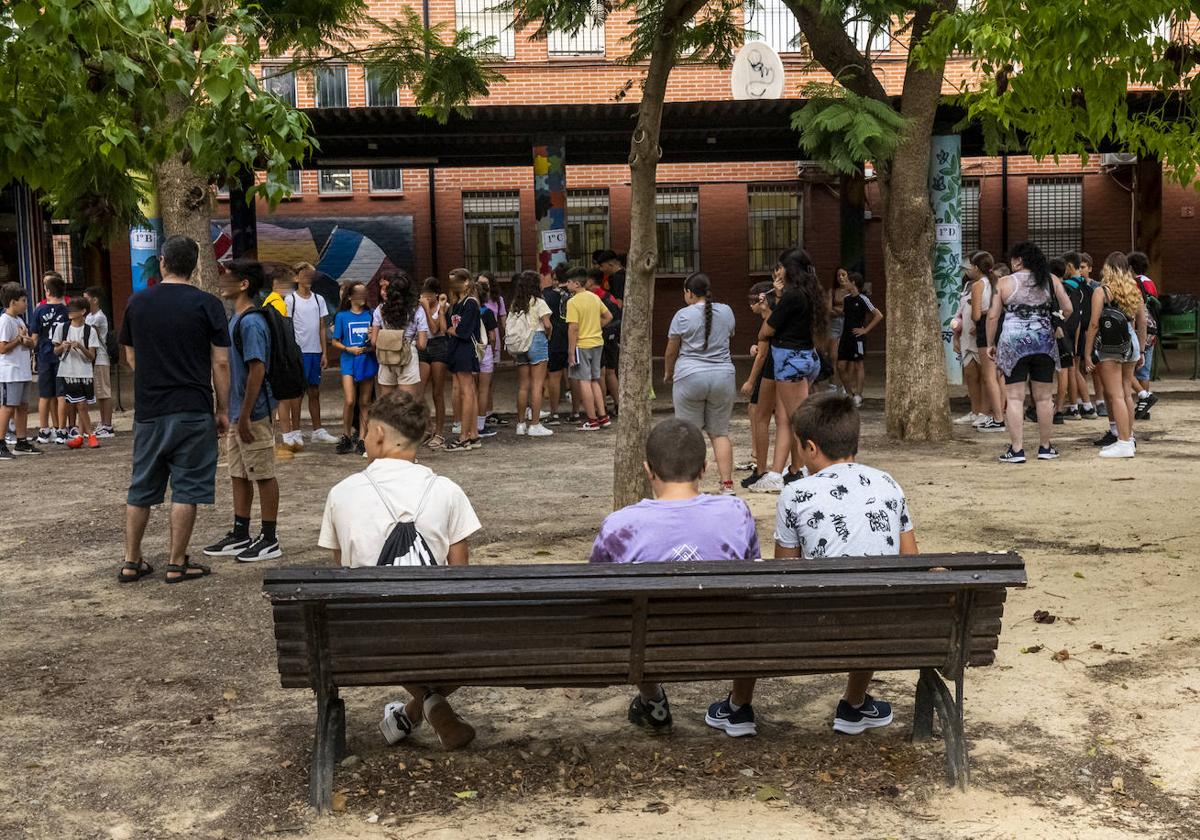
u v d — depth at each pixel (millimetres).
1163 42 7426
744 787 4469
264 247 27422
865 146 9961
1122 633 6238
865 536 4691
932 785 4461
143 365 7723
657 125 8352
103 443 15227
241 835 4152
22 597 7555
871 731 5035
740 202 28391
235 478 8531
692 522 4594
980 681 5602
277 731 5164
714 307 10203
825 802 4324
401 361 13453
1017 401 11906
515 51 27266
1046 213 28500
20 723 5305
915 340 13672
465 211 27984
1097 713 5164
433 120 18359
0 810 4391
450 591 3996
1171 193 28562
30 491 11680
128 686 5789
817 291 10492
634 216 8445
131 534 7855
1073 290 14836
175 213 12477
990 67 7543
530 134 18781
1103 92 7469
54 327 14844
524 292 15055
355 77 26000
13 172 5867
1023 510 9469
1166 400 17312
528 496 10812
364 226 27594
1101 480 10758
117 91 5746
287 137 5957
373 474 4754
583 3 10492
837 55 13000
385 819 4246
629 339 8492
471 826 4172
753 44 18344
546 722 5203
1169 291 28656
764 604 4277
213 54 5520
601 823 4176
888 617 4363
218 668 6043
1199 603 6719
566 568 4176
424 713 4824
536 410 15133
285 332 8414
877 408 17594
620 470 8516
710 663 4324
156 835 4164
